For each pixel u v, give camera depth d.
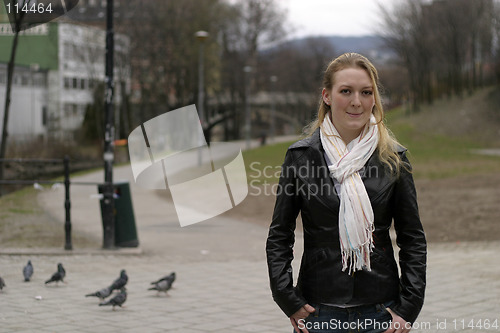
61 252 10.64
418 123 69.38
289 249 3.05
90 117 48.69
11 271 9.20
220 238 12.74
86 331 6.03
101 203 11.12
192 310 6.94
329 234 2.92
